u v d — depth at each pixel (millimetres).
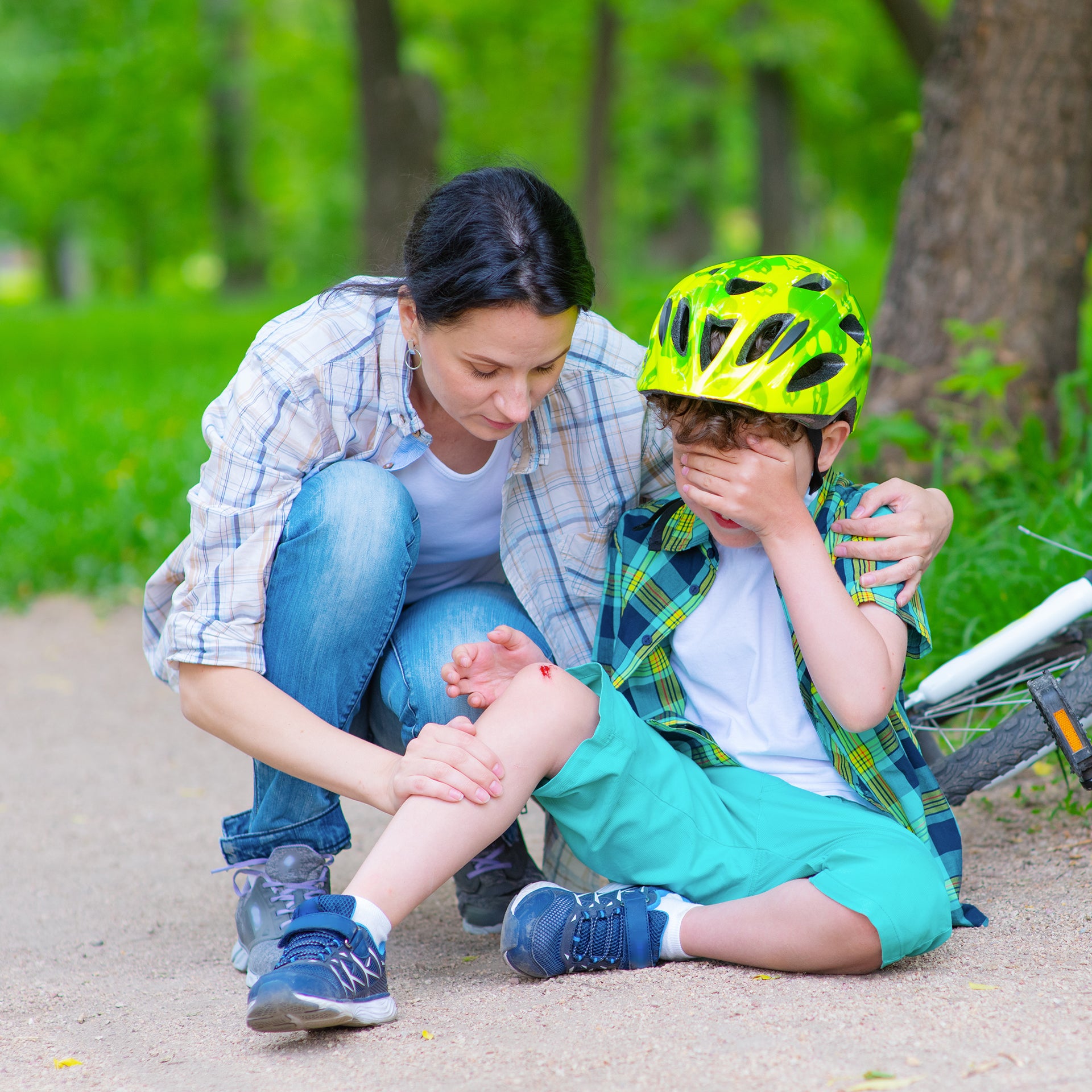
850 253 24516
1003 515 5039
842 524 2789
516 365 2479
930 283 5914
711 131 28641
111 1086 2301
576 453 2990
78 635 7129
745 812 2762
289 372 2795
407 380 2830
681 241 29438
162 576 3027
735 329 2609
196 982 2936
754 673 2871
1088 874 3068
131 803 4691
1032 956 2578
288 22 29188
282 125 33406
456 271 2414
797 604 2646
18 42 26297
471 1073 2170
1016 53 5715
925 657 4305
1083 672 3053
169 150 31188
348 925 2398
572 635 3092
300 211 40375
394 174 15930
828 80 23672
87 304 30969
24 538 8125
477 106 28141
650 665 2951
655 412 2949
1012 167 5766
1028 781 3914
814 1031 2227
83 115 28422
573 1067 2152
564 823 2727
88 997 2863
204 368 14617
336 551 2752
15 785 4930
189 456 8992
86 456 9438
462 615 2984
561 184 29781
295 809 2924
